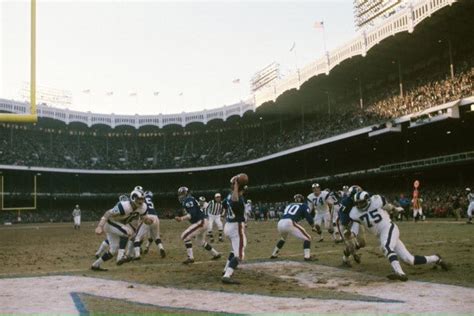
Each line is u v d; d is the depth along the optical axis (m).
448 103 38.59
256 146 72.81
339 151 59.00
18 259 14.92
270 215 57.00
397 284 8.27
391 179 51.94
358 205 9.54
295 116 72.12
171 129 82.25
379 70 53.19
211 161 74.88
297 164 68.38
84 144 81.81
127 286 8.54
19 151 69.88
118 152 82.62
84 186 77.69
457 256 11.75
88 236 29.45
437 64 48.53
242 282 8.97
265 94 65.88
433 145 48.75
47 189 74.12
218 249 16.95
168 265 11.98
